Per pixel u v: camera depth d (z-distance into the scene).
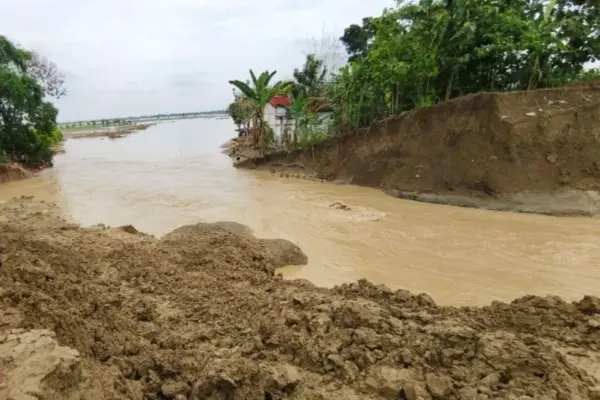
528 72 17.31
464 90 19.70
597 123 13.91
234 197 16.53
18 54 26.19
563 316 5.12
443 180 15.53
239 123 43.03
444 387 3.58
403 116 18.25
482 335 4.16
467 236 10.76
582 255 9.09
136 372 4.00
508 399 3.38
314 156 22.42
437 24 17.97
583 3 17.77
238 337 4.96
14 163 23.66
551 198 13.20
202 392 3.61
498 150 14.62
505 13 17.52
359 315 4.73
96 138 56.03
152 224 12.65
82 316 4.52
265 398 3.68
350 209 14.16
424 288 7.64
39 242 7.41
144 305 5.80
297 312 5.19
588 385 3.68
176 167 25.73
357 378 3.86
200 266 7.98
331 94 26.03
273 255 9.01
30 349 3.23
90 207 15.13
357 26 36.09
